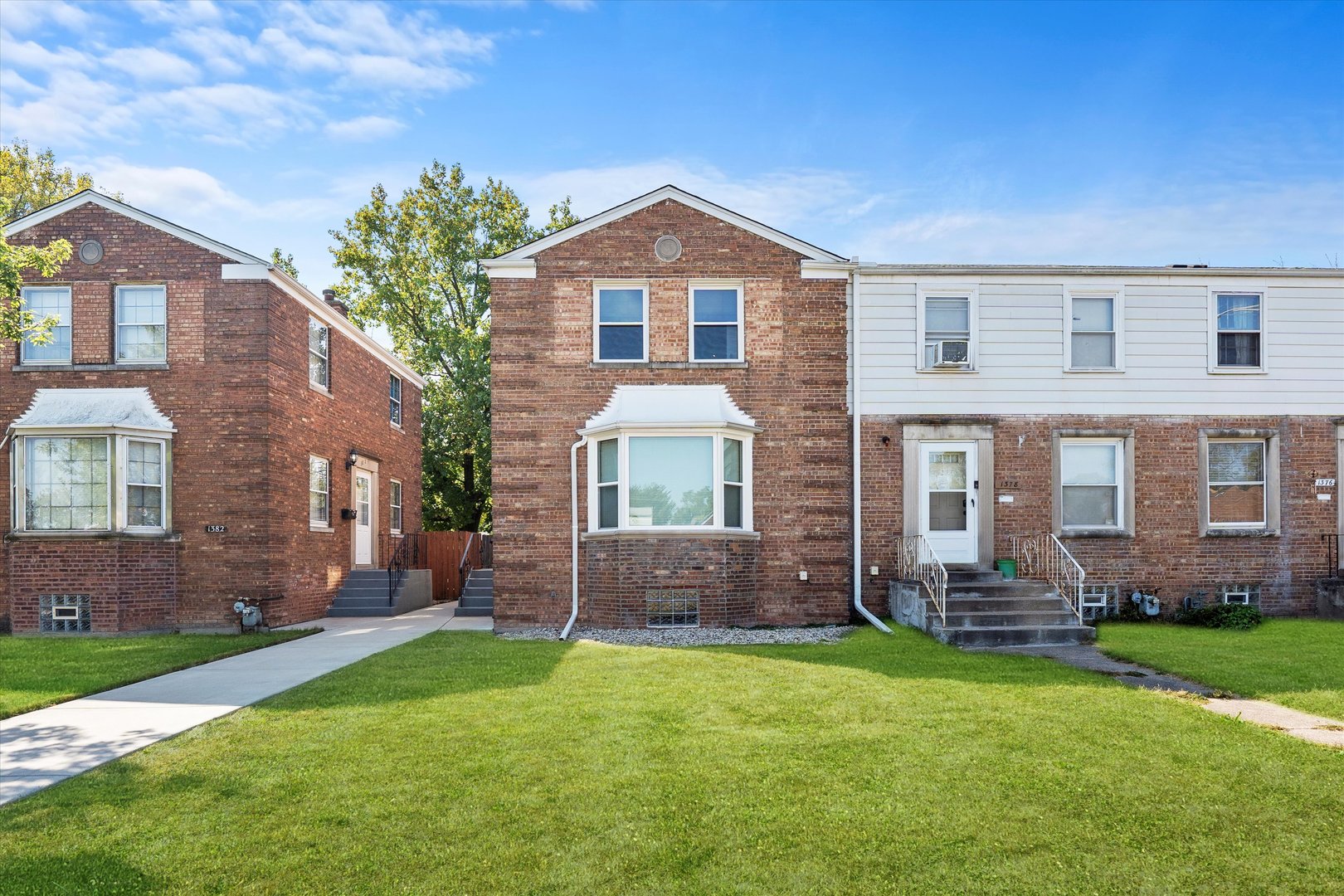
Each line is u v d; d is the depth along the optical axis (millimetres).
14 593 15977
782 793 6102
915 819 5656
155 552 16359
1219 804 5883
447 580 26188
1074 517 16062
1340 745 7207
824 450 15750
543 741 7336
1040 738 7410
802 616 15547
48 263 13945
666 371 15680
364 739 7445
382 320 35312
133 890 4742
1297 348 16328
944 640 13016
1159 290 16250
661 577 14930
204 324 16797
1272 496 16172
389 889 4766
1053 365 16062
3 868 4984
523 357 15633
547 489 15523
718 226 15891
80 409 16453
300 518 18234
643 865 5023
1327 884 4777
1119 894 4691
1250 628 14219
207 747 7305
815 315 15891
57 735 7801
